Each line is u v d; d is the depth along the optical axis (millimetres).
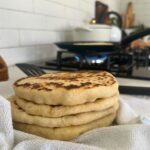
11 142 221
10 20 663
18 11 692
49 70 672
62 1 951
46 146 208
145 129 228
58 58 739
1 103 226
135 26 1876
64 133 242
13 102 295
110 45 691
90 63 706
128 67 657
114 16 1595
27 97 263
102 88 261
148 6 1976
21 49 725
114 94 284
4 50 652
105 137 229
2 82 486
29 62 770
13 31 681
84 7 1198
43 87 267
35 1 770
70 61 776
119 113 292
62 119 243
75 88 252
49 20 867
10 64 679
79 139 234
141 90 424
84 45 680
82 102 248
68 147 206
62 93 243
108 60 685
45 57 863
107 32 775
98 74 352
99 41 756
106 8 1509
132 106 362
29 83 292
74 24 1085
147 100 397
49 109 245
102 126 264
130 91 427
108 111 272
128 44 773
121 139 224
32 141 213
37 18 791
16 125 263
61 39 970
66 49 766
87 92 248
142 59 814
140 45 1065
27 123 257
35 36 791
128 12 1954
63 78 321
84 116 248
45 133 245
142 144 219
